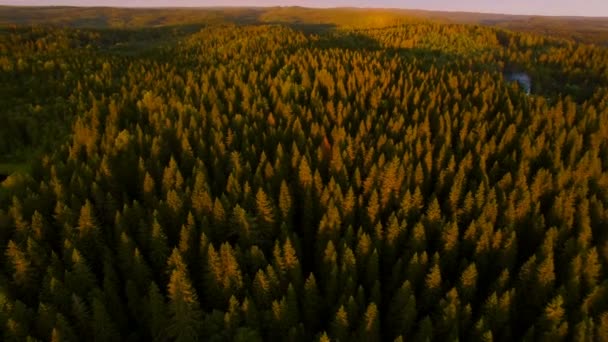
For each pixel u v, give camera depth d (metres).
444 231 38.94
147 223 40.12
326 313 34.00
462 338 31.17
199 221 40.94
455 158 58.16
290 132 62.09
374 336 29.91
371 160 53.28
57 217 39.28
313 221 44.53
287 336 29.44
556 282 36.22
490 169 56.59
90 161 50.84
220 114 70.38
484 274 37.91
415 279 35.25
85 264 33.56
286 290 34.31
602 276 34.88
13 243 32.88
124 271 35.41
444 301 31.53
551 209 43.19
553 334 29.00
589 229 38.25
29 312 29.30
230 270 32.66
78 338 28.64
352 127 67.81
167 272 34.38
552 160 55.53
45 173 50.91
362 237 36.56
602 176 48.88
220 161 53.88
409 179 47.16
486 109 75.00
